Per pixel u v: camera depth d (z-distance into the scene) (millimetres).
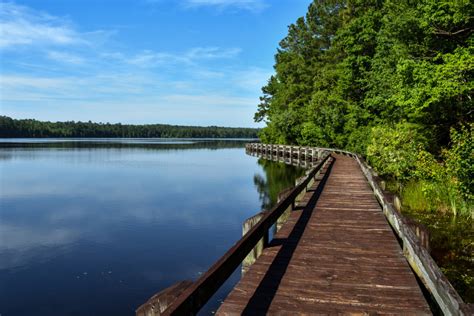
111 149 68625
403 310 3871
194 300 2699
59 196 19953
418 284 4531
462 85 13664
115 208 16938
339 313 3809
